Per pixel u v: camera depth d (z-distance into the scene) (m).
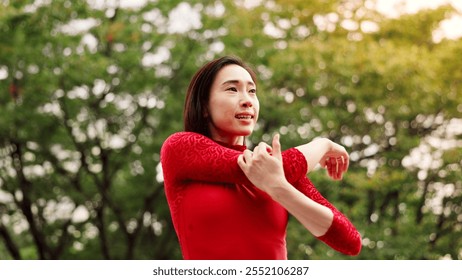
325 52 10.94
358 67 10.88
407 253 10.80
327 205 1.89
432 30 12.28
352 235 1.70
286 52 10.89
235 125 1.81
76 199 11.68
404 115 11.72
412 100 11.38
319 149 1.81
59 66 10.05
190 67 10.70
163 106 11.09
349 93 11.27
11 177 11.60
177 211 1.76
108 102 10.91
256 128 11.20
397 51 11.12
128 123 11.62
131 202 12.14
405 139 11.52
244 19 10.91
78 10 10.26
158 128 11.37
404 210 12.30
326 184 10.70
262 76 11.10
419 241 11.12
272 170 1.59
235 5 11.30
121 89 10.94
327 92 11.32
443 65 11.70
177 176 1.75
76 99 10.66
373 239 10.84
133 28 10.69
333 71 11.02
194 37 11.14
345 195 11.68
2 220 12.64
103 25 10.53
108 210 12.98
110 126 11.48
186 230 1.73
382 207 12.28
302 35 11.97
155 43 10.97
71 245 13.10
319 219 1.63
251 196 1.73
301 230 10.77
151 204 12.24
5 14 9.53
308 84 11.10
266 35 11.24
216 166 1.67
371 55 10.88
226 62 1.87
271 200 1.77
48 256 12.20
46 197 11.80
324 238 1.68
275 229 1.75
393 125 12.34
